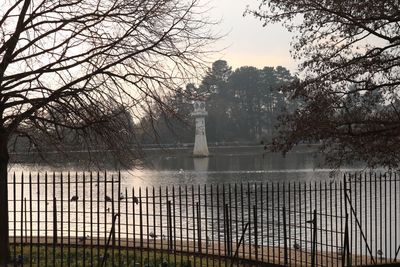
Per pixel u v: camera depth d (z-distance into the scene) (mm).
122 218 25438
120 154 13078
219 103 121188
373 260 12945
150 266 12008
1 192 12047
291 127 13727
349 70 13531
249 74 126062
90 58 12133
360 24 13367
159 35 12805
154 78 12609
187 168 86688
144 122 13789
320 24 14211
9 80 12188
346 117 13492
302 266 12586
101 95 12578
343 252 11492
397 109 14203
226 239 13070
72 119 12398
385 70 13398
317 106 13383
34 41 12094
